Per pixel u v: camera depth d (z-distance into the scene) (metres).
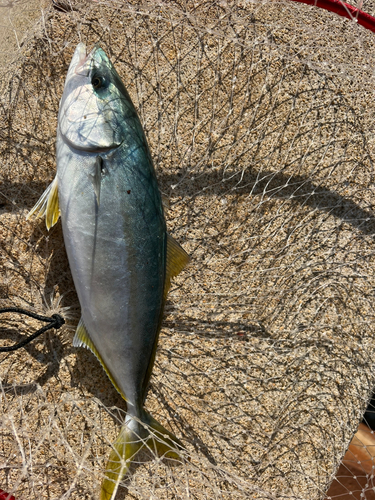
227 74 0.53
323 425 0.52
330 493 0.58
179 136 0.52
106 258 0.43
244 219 0.53
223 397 0.52
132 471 0.49
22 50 0.50
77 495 0.49
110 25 0.52
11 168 0.50
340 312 0.54
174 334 0.52
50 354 0.50
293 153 0.54
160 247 0.45
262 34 0.54
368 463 0.58
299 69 0.54
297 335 0.53
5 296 0.49
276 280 0.53
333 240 0.54
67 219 0.43
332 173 0.54
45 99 0.50
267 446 0.52
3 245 0.49
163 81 0.52
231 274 0.53
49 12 0.51
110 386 0.50
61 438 0.49
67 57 0.51
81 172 0.43
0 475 0.48
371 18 0.47
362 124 0.55
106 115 0.43
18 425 0.48
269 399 0.52
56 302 0.50
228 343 0.52
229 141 0.53
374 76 0.55
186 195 0.52
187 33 0.53
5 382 0.49
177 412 0.51
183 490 0.49
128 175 0.43
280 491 0.51
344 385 0.53
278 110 0.54
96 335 0.44
